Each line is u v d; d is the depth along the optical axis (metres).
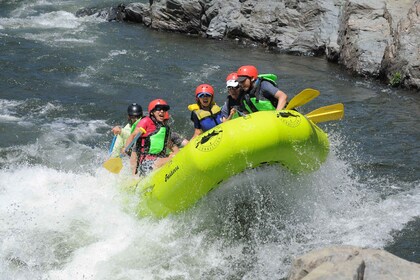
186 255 11.82
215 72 26.95
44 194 14.64
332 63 28.83
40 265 11.53
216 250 11.95
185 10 34.97
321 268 8.81
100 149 18.31
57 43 31.81
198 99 13.75
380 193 14.45
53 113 21.33
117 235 12.56
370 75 25.95
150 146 13.84
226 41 33.59
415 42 24.52
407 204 13.71
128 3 41.88
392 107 21.86
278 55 30.50
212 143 11.49
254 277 11.05
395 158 16.89
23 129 19.69
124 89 24.28
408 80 24.03
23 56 28.70
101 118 21.03
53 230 12.81
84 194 14.49
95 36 33.97
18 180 15.61
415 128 19.53
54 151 17.97
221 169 11.45
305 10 31.52
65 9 41.56
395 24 26.86
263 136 11.35
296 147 11.73
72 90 23.97
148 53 30.28
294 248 11.90
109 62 28.27
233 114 13.03
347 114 20.95
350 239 12.10
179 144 14.23
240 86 13.02
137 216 13.01
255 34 32.56
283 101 12.65
